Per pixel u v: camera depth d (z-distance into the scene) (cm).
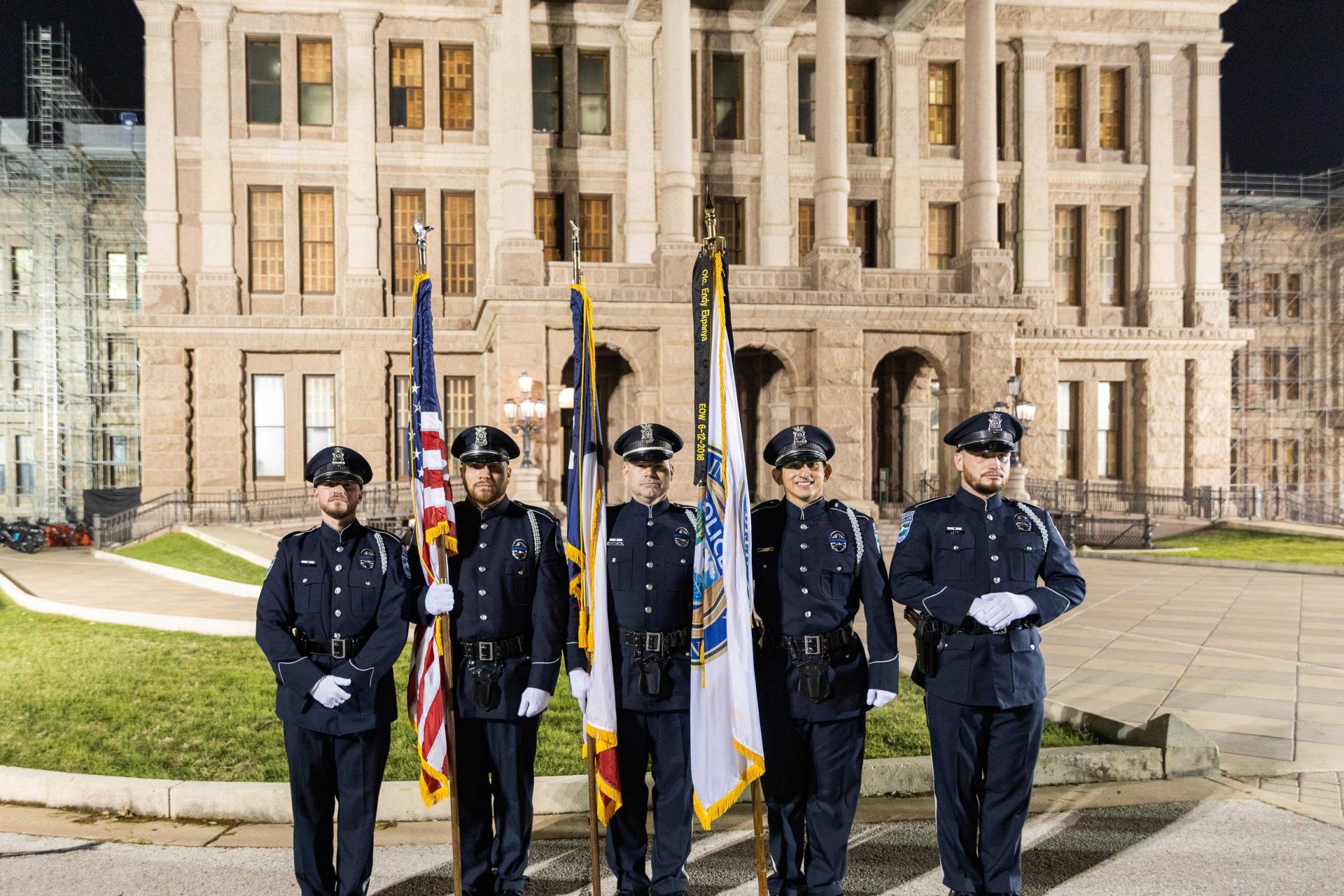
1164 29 3309
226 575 1798
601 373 2856
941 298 2522
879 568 479
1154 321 3328
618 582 477
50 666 988
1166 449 3325
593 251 3003
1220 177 3706
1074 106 3331
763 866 438
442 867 509
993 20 2642
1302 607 1414
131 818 587
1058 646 1097
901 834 551
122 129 3719
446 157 3012
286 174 2988
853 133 3144
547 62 2984
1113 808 591
